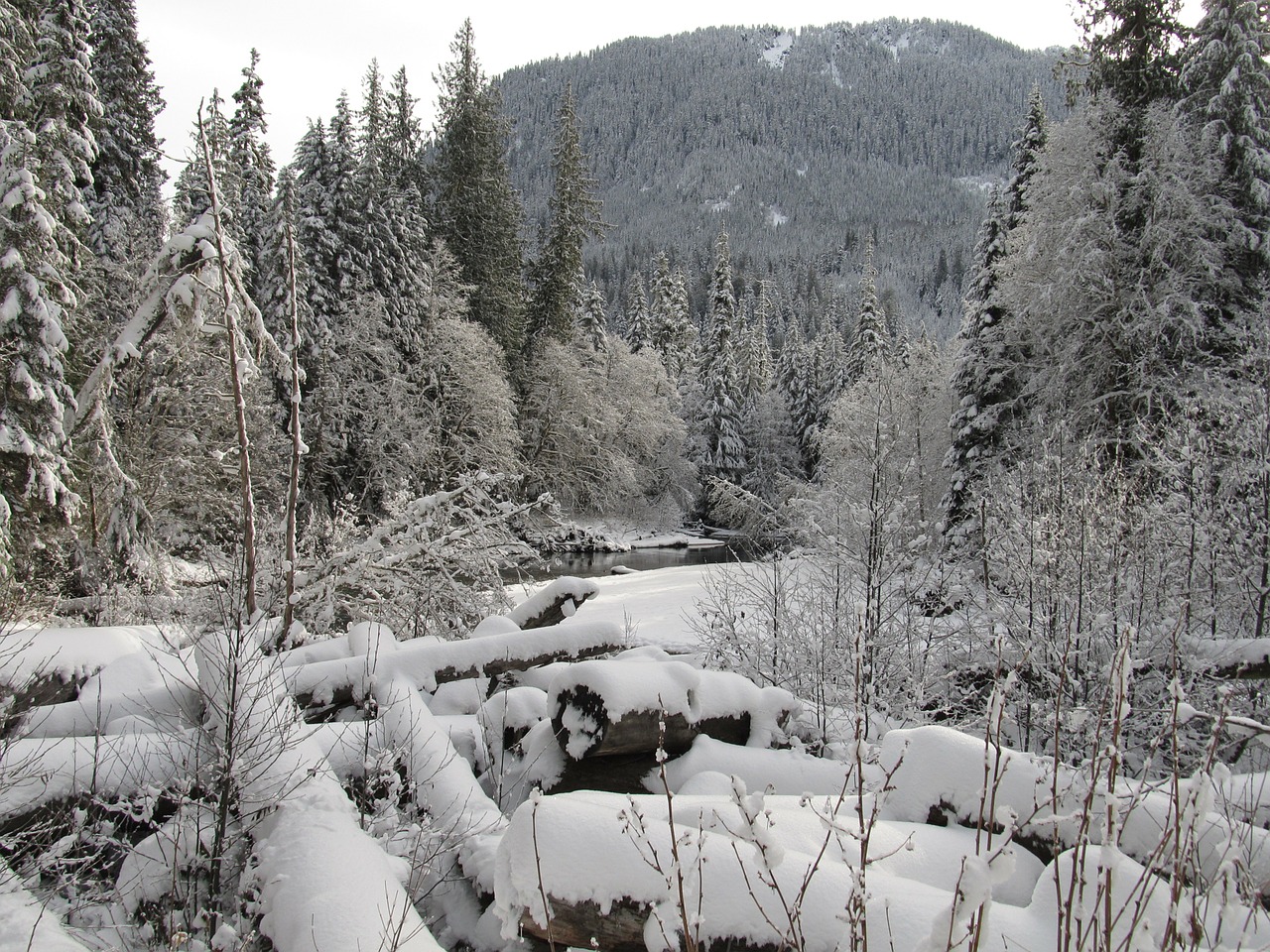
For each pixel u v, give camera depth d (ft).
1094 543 22.94
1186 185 51.11
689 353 220.02
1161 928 6.98
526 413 122.62
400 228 97.66
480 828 12.44
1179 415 35.50
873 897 7.75
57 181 44.93
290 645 22.22
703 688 16.14
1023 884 9.50
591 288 152.76
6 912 8.77
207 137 23.76
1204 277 52.34
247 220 82.02
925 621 26.22
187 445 56.75
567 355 126.21
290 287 25.36
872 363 102.22
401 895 9.43
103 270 58.80
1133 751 19.98
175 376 50.37
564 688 15.20
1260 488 25.43
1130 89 58.03
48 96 45.91
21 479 37.83
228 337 23.41
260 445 63.67
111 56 80.23
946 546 31.94
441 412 90.38
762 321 228.43
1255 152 51.65
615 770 14.87
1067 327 57.06
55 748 13.26
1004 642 9.69
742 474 157.58
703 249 520.83
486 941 10.55
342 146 88.58
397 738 14.85
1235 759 18.56
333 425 78.84
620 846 8.34
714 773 13.96
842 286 476.13
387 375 85.71
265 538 30.30
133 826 13.42
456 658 18.80
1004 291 62.13
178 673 18.04
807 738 17.35
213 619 18.74
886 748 12.13
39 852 11.89
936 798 11.02
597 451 128.77
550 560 99.19
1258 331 38.14
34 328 38.29
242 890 10.24
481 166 118.73
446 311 98.78
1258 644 18.39
